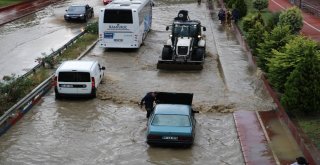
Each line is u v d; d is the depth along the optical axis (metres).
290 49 24.19
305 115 21.56
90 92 24.78
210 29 46.06
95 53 36.12
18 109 22.67
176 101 21.70
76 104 24.44
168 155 18.67
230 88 27.03
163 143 19.00
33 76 28.16
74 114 23.05
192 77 29.48
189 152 18.94
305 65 21.19
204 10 59.34
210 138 20.30
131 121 22.19
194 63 31.02
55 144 19.67
